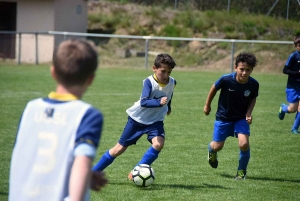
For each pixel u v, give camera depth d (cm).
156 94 1420
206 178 1527
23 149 586
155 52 6247
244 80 1453
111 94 3559
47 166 567
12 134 2147
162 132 1412
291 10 6331
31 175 571
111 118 2606
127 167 1645
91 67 579
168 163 1714
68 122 573
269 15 6631
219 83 1483
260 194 1368
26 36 6084
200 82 4453
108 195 1329
